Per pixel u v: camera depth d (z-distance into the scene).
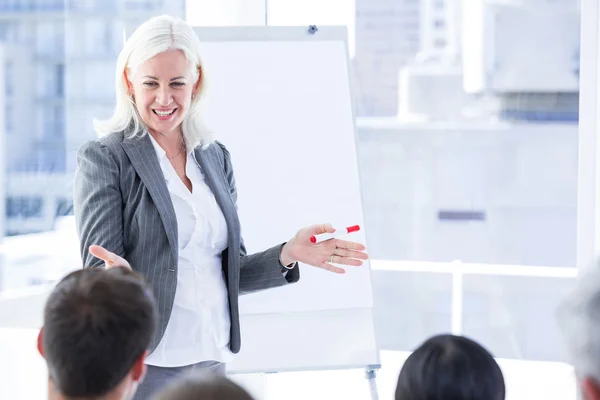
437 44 4.18
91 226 2.11
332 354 3.15
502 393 1.28
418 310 4.41
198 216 2.19
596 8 3.66
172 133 2.26
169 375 2.16
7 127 3.63
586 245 3.74
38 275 3.71
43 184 3.73
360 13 4.20
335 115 3.30
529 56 4.09
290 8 4.08
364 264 3.22
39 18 3.68
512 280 4.31
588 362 0.95
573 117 4.11
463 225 4.32
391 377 4.41
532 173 4.21
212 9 3.89
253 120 3.27
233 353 2.29
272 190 3.25
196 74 2.25
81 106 3.80
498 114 4.18
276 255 2.36
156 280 2.12
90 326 1.21
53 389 1.28
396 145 4.32
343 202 3.26
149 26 2.20
